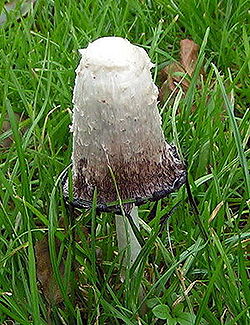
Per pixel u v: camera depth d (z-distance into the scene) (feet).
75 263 1.73
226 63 2.39
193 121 2.11
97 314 1.59
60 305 1.72
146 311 1.67
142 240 1.59
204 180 1.88
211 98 2.10
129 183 1.39
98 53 1.28
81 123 1.34
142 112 1.32
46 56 2.27
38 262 1.71
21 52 2.36
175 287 1.67
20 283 1.70
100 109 1.30
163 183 1.42
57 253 1.74
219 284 1.59
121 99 1.29
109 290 1.60
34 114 2.02
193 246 1.68
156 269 1.69
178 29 2.55
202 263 1.71
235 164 1.85
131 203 1.43
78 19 2.50
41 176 1.89
